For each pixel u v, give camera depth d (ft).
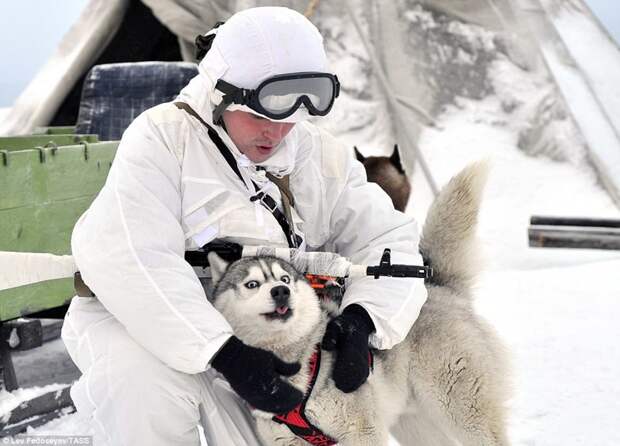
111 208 11.39
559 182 39.24
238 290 12.28
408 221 13.85
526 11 44.37
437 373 13.65
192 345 11.02
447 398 13.74
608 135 41.04
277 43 11.68
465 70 42.34
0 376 19.84
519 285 31.55
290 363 11.81
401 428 14.83
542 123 41.09
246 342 12.44
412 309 12.64
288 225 12.87
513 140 40.73
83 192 21.11
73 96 44.47
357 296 12.65
